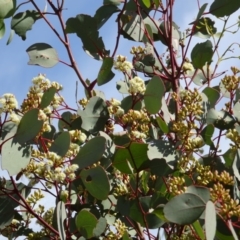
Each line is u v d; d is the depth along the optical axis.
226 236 2.53
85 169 2.70
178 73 3.48
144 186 3.00
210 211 2.25
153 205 2.84
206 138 2.99
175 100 3.11
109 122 3.10
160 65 3.69
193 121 2.93
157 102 2.92
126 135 2.94
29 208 2.69
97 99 3.11
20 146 2.56
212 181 2.69
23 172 2.63
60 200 2.65
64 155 2.58
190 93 3.01
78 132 2.71
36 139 2.73
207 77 3.52
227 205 2.32
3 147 2.53
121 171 2.84
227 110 3.14
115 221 3.04
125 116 2.97
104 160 2.83
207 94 3.19
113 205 3.07
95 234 2.74
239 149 2.74
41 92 2.84
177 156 2.82
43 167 2.55
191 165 2.83
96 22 3.58
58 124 3.42
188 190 2.35
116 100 3.10
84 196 3.09
